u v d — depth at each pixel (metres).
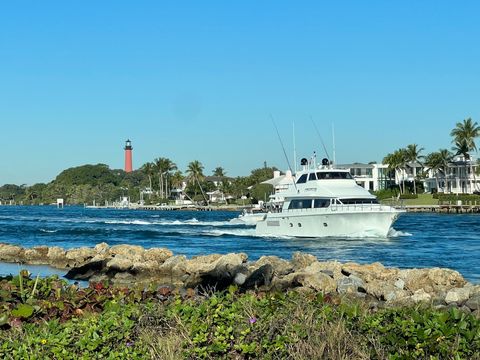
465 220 86.75
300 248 43.47
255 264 24.89
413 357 7.77
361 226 47.72
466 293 16.77
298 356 8.00
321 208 48.41
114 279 26.34
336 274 22.31
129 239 56.38
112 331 8.73
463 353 7.76
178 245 48.25
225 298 10.20
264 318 8.94
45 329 9.19
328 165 52.22
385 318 8.91
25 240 56.19
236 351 8.30
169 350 8.14
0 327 9.88
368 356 8.00
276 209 55.72
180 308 9.52
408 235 52.41
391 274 21.92
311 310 9.28
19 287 12.08
